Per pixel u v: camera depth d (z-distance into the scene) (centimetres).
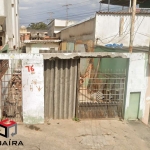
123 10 1200
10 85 843
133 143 491
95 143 483
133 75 587
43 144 469
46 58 533
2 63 706
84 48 1222
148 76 598
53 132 526
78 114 605
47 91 580
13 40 1583
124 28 1105
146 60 582
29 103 554
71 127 557
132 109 622
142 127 577
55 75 571
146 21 1143
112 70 775
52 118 603
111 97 661
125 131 549
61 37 2291
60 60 562
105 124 584
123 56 567
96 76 927
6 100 638
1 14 1111
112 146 473
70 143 479
